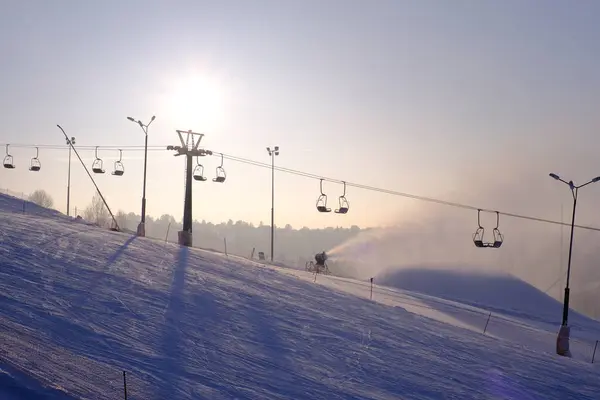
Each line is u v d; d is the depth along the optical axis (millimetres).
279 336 18797
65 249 25594
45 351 11977
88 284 19719
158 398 11062
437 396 15461
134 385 11375
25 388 9391
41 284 18344
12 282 17781
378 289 45312
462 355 21438
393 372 17078
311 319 22312
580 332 49062
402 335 23031
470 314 41969
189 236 43969
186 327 17219
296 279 32219
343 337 20469
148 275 23562
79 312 16062
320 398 13469
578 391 18844
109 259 25344
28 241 25875
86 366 11766
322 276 46188
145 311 17906
